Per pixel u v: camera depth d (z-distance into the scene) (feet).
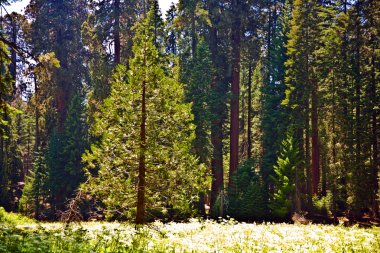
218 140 121.39
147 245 27.20
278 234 37.83
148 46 48.44
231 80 128.16
